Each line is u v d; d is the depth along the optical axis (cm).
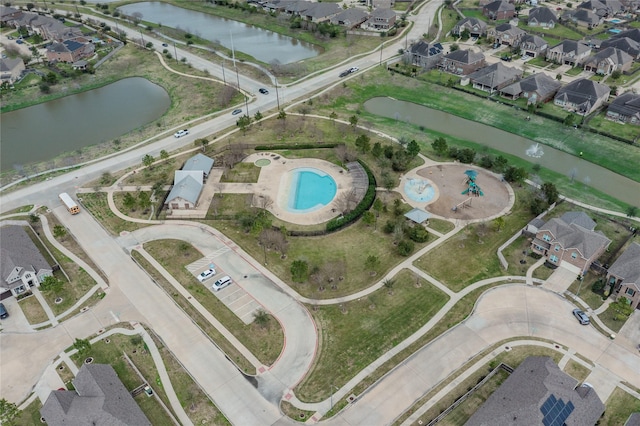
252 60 18512
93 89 16962
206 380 7006
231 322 7900
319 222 10069
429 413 6512
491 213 10231
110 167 12169
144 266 9069
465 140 13188
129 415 6212
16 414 6341
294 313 8031
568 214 9512
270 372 7100
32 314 8150
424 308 8081
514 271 8769
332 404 6662
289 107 14800
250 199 10800
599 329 7662
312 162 12131
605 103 14412
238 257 9238
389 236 9681
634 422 6053
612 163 11962
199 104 15300
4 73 16750
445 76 16750
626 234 9569
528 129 13550
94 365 6838
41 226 10131
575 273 8644
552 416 5931
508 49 18925
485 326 7750
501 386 6569
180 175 11150
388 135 13338
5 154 13138
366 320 7881
